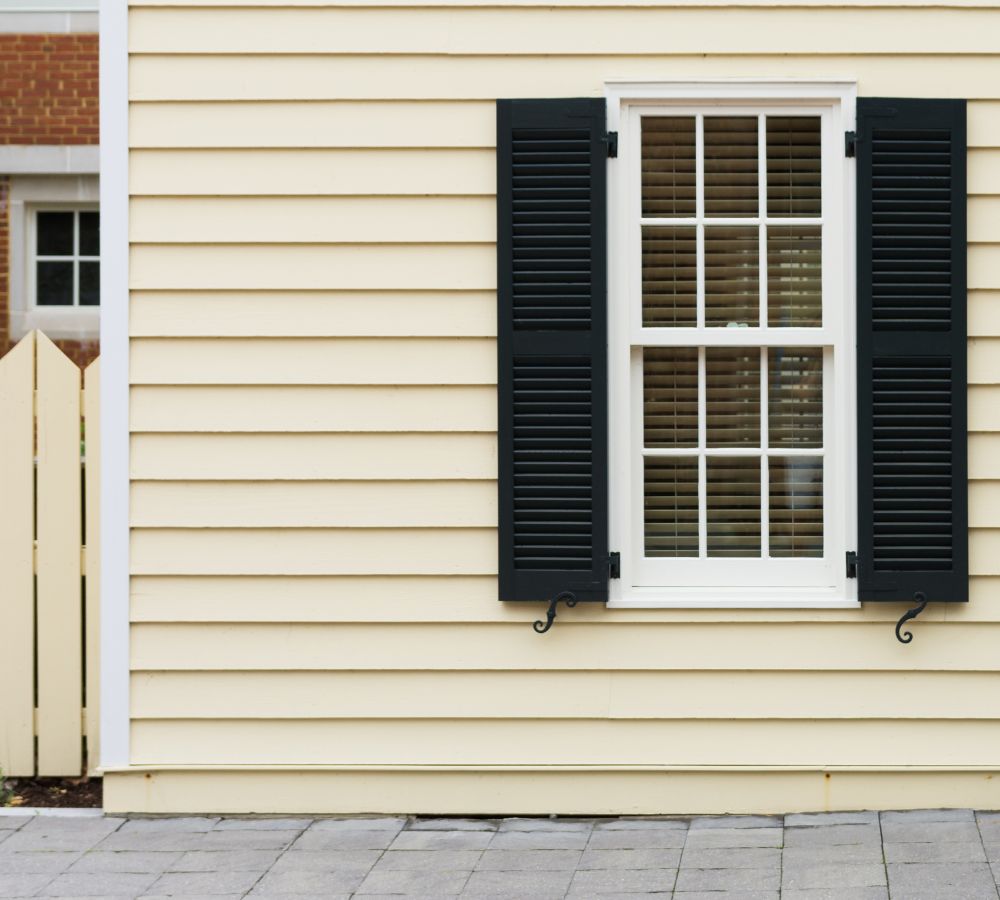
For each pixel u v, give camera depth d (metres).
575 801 6.23
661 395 6.29
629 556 6.23
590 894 5.25
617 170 6.19
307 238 6.22
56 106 10.66
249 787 6.30
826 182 6.19
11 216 10.80
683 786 6.21
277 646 6.27
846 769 6.17
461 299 6.21
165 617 6.29
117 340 6.26
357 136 6.22
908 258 6.09
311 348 6.23
